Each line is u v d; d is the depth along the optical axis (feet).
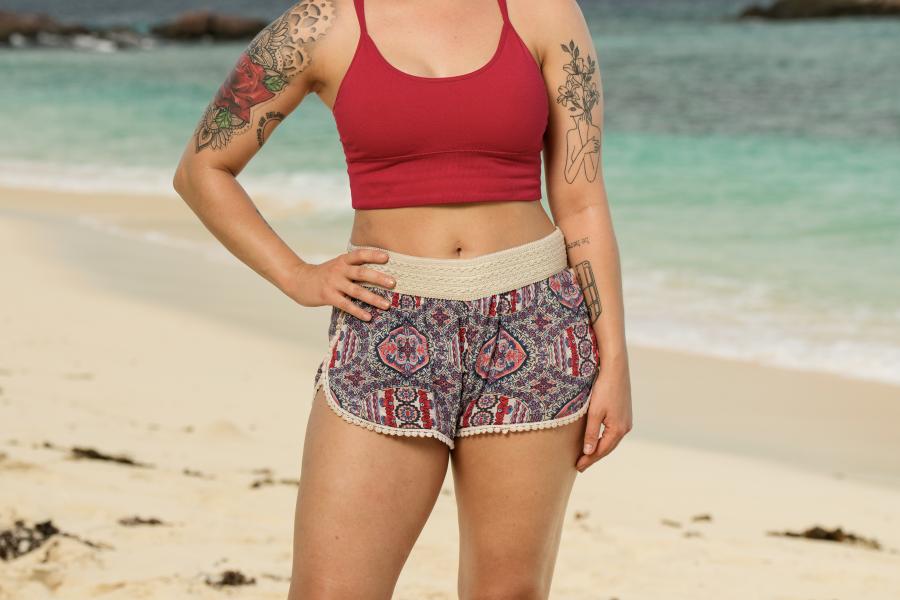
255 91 11.00
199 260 52.47
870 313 43.27
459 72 10.36
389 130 10.32
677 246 55.47
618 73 138.92
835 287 47.21
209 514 19.85
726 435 31.07
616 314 11.16
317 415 10.48
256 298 45.03
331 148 86.69
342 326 10.63
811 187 70.49
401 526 10.22
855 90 115.34
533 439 10.48
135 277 48.29
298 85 11.00
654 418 32.53
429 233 10.51
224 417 29.09
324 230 59.52
